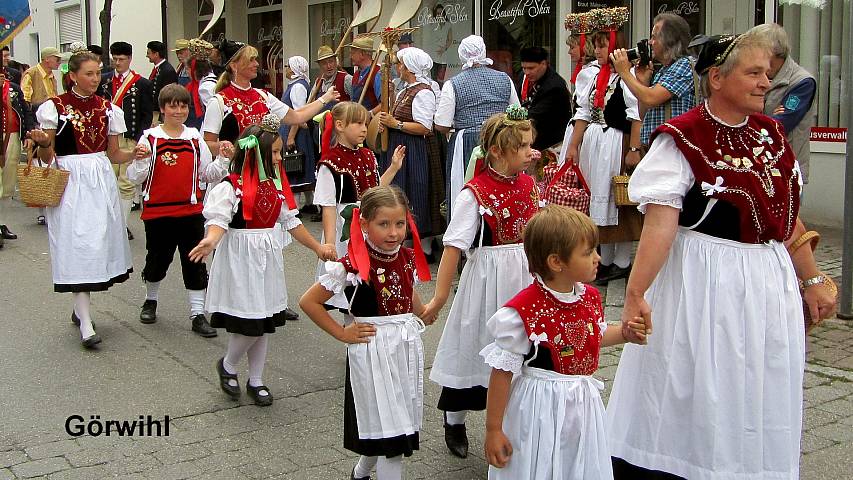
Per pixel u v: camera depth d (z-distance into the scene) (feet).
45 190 20.47
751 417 11.19
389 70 30.04
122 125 22.09
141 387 18.38
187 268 22.38
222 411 17.07
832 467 14.34
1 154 30.99
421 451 15.20
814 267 12.64
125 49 35.22
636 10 35.37
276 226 17.63
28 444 15.42
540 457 10.63
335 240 18.98
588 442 10.80
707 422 11.18
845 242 21.50
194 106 34.86
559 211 10.59
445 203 28.25
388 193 12.60
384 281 12.80
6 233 34.40
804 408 16.67
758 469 11.21
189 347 21.13
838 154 31.22
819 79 31.81
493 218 13.96
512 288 14.11
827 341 20.27
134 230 35.91
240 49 21.97
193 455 15.03
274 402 17.57
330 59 36.60
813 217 32.17
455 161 25.90
